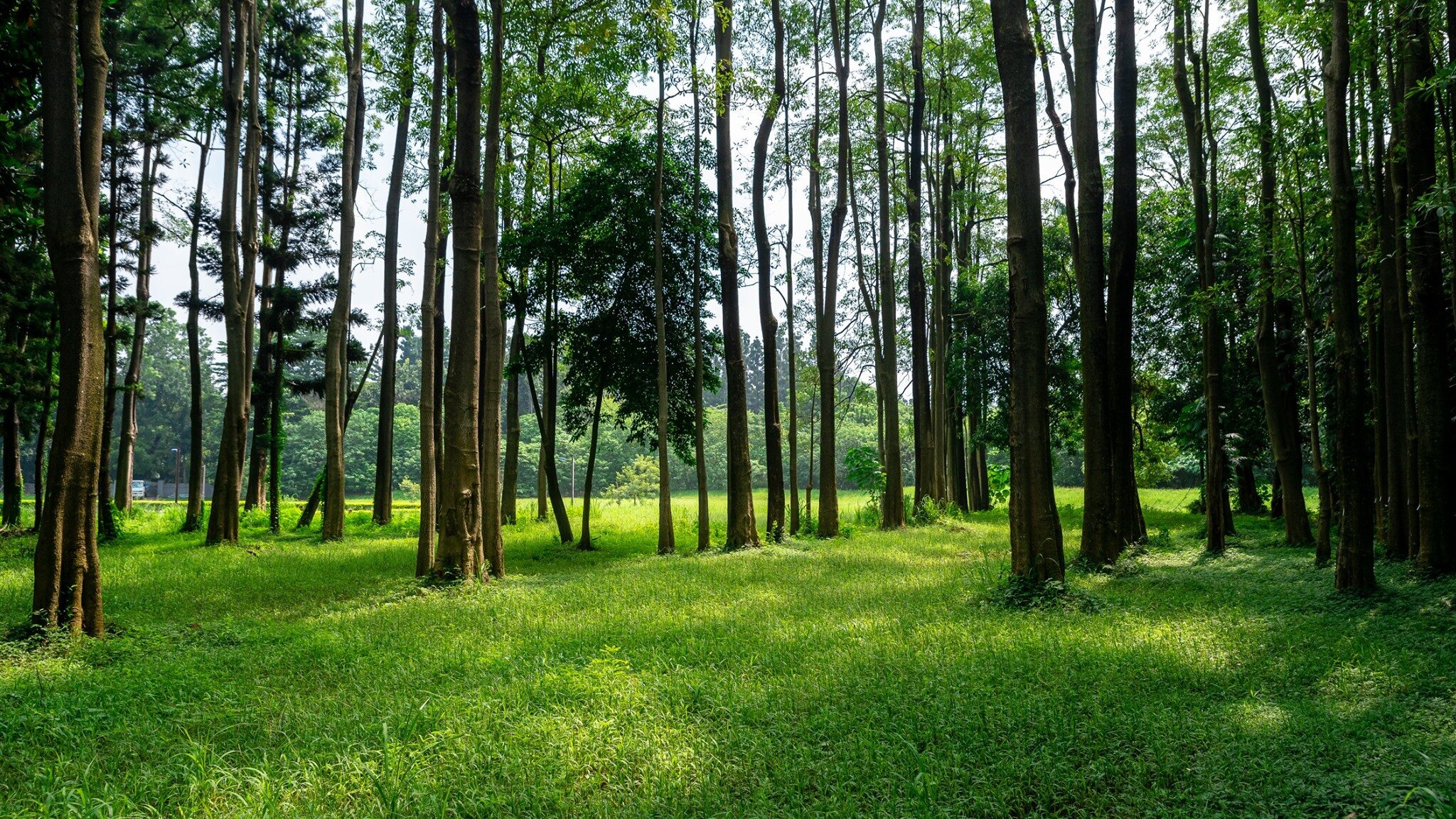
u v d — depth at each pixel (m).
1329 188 9.36
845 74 19.42
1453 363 9.55
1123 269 12.30
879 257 25.67
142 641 7.74
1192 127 13.20
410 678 6.19
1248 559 11.88
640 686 5.64
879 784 4.11
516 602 9.84
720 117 16.69
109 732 5.11
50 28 8.11
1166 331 22.92
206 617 9.37
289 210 26.55
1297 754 4.34
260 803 3.86
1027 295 9.35
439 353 20.17
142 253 26.62
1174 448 29.08
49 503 7.86
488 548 12.95
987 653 6.35
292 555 15.78
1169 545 14.17
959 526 21.42
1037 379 9.30
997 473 36.69
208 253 25.50
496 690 5.65
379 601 10.46
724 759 4.45
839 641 6.93
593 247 18.14
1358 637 6.62
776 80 18.19
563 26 14.62
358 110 24.80
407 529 23.08
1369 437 12.32
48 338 22.19
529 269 19.11
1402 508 9.72
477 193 12.29
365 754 4.48
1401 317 9.71
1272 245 11.41
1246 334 15.14
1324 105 9.76
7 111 11.30
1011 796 4.01
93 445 8.23
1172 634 6.89
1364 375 8.39
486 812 3.93
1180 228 19.25
